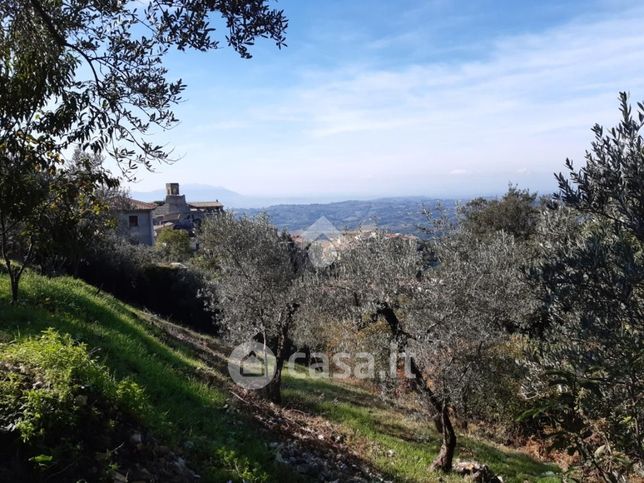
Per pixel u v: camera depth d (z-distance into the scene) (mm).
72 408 4023
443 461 8945
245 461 5320
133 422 4723
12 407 3752
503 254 8898
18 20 4945
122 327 9156
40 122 5250
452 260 8969
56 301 8531
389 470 8242
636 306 2418
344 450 8469
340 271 10594
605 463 2939
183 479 4363
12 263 10734
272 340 12930
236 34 4441
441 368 8617
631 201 2471
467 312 8375
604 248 2465
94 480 3691
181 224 58594
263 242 11492
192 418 6000
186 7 4352
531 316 7812
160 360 8328
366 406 12617
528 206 25422
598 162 2592
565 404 2750
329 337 14195
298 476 5941
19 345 4898
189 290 21703
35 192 6117
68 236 7461
